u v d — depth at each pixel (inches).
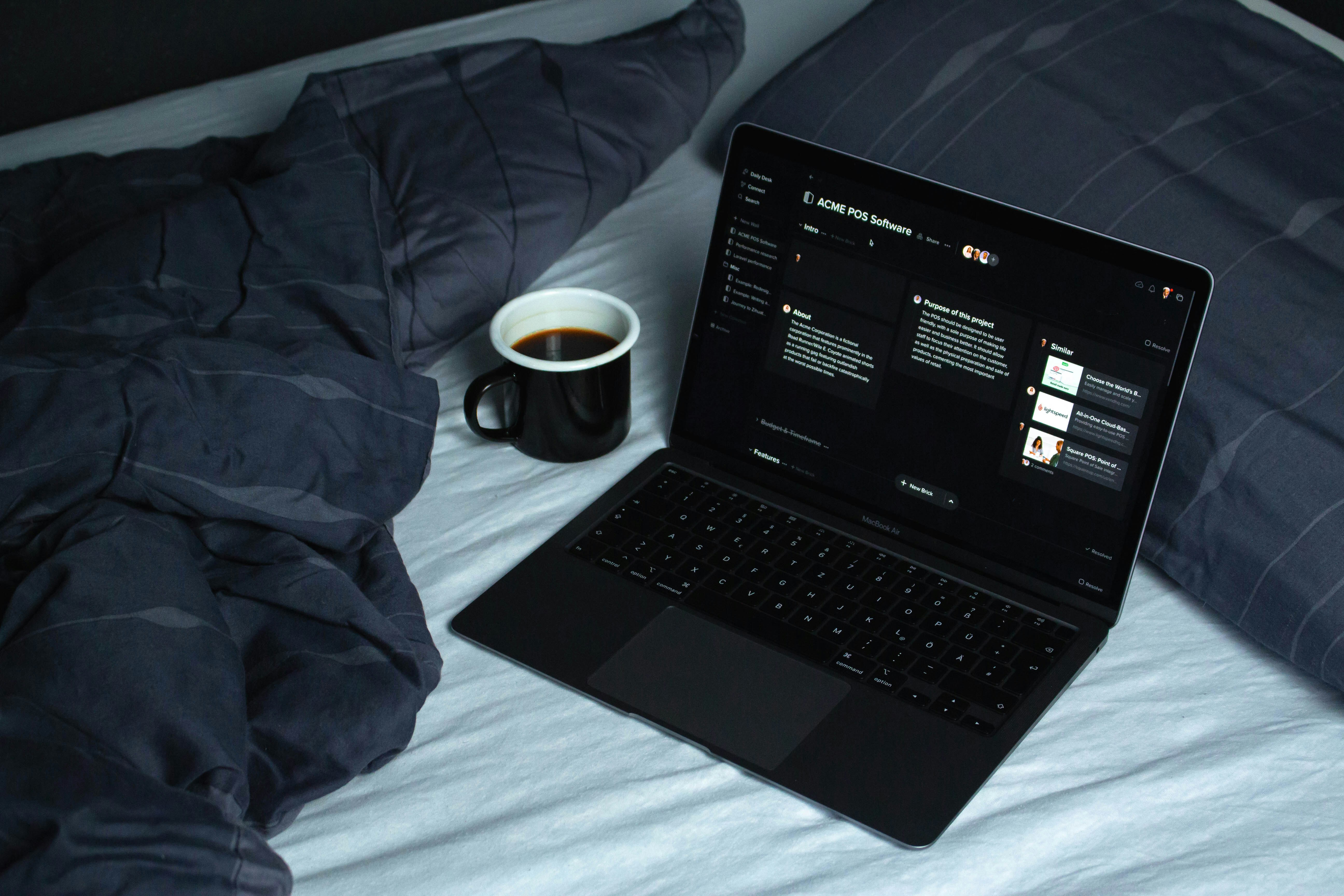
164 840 23.0
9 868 22.2
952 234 33.6
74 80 65.0
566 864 26.7
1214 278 36.1
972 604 32.7
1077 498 32.5
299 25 70.0
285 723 28.0
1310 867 26.5
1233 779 28.5
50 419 30.5
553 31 64.4
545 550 34.4
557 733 29.9
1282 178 38.8
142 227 38.4
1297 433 32.5
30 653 26.3
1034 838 27.2
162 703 25.7
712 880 26.4
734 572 33.5
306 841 27.5
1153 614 33.6
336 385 33.6
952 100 44.4
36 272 43.7
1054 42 45.3
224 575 31.0
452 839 27.4
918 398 34.4
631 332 36.7
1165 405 31.2
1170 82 43.2
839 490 35.4
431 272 41.6
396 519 36.4
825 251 35.2
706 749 29.0
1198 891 26.0
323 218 39.3
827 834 27.3
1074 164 40.6
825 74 47.9
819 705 29.9
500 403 38.5
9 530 30.0
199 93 60.7
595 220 47.9
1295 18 55.5
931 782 28.1
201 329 36.4
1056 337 32.5
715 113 55.4
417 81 50.0
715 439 37.1
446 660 32.0
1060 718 30.3
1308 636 30.6
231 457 31.4
